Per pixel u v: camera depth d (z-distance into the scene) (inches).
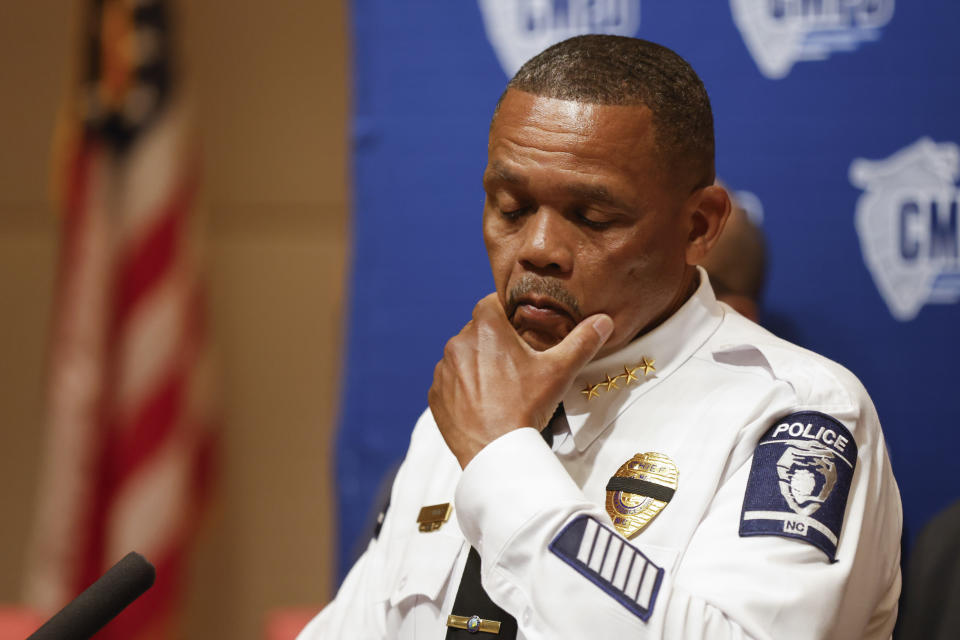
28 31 407.5
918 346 273.4
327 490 399.5
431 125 283.0
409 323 284.8
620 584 117.5
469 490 126.7
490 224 138.0
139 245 379.9
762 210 275.3
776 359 136.7
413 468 162.2
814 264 274.7
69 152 384.8
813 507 120.7
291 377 400.2
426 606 142.5
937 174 271.6
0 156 409.4
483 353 134.9
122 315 379.2
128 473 375.9
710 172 137.9
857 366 274.2
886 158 272.5
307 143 397.7
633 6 276.7
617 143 127.0
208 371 394.6
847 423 128.6
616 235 129.9
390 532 157.6
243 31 394.9
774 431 129.7
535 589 118.6
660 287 135.9
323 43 396.2
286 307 399.2
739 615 116.3
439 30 281.9
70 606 102.8
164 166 383.2
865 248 273.7
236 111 396.2
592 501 135.7
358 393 286.2
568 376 130.9
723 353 141.8
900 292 273.7
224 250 399.2
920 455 273.4
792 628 115.4
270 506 400.5
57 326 383.2
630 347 142.4
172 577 376.5
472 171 282.2
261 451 400.8
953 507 171.2
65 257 381.7
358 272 286.0
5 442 416.8
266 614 398.3
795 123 274.1
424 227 284.0
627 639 114.7
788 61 273.9
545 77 132.3
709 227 139.2
